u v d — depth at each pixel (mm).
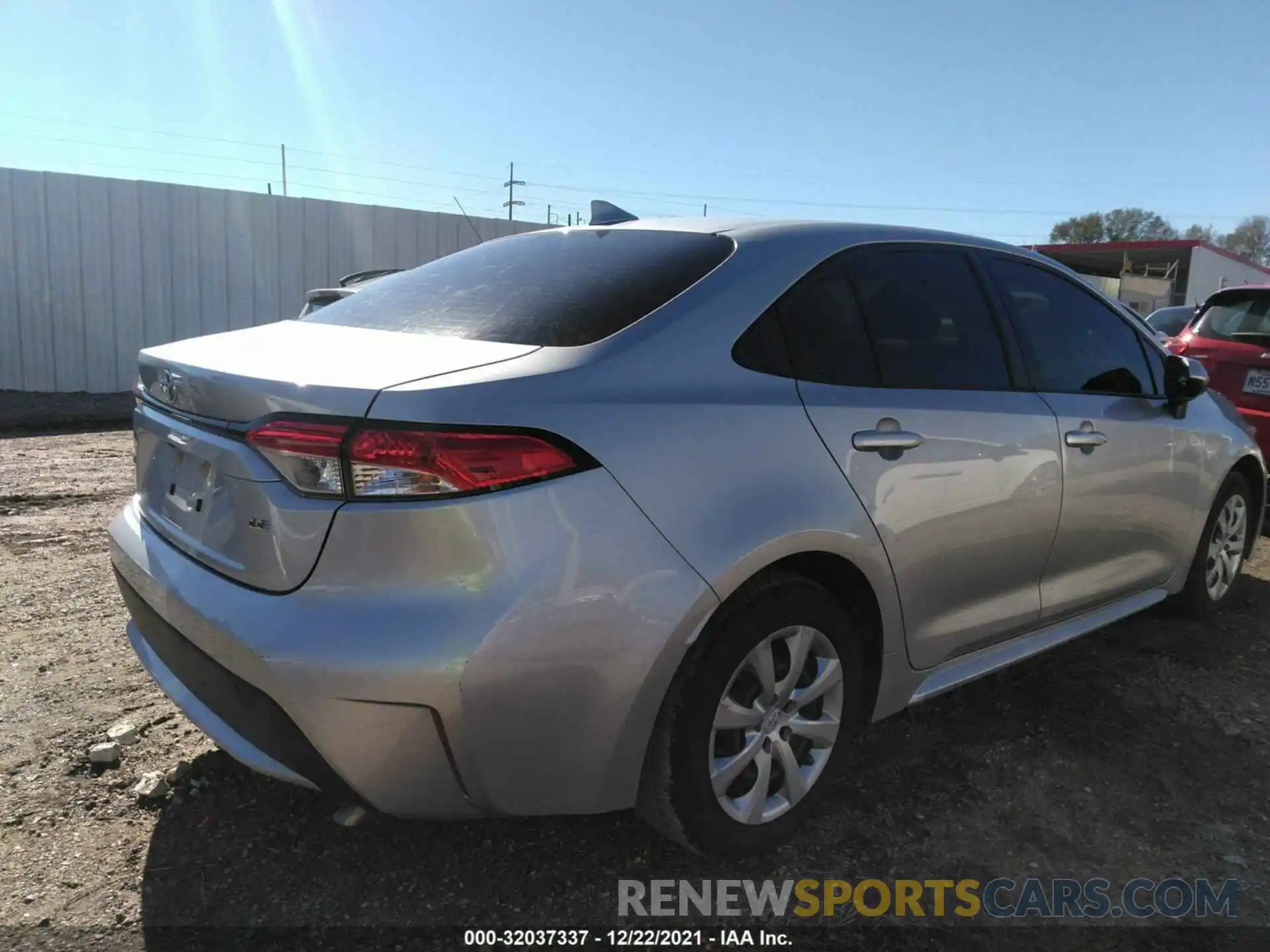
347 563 1833
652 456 2035
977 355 2912
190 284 11852
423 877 2307
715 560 2070
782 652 2342
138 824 2471
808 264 2557
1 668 3363
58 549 4891
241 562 1982
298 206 12398
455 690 1809
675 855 2434
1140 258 32250
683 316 2273
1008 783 2820
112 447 8227
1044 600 3146
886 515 2465
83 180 11062
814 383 2430
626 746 2047
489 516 1830
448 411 1832
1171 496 3656
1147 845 2533
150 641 2334
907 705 2744
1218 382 5809
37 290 11000
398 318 2496
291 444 1871
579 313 2266
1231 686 3527
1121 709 3320
